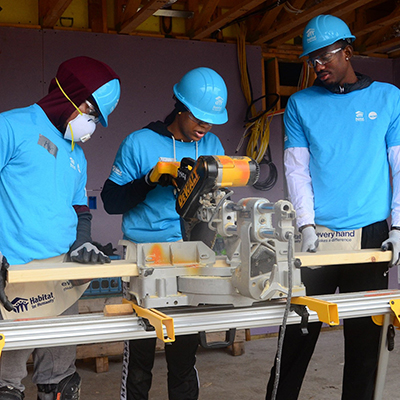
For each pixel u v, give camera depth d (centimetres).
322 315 142
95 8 406
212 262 158
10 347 131
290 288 137
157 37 420
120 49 410
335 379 337
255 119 436
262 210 139
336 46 218
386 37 469
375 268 220
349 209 223
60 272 145
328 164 226
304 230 222
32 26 388
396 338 425
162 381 340
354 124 223
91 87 171
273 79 458
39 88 389
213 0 391
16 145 163
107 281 362
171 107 423
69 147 182
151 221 218
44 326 134
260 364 372
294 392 229
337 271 232
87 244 168
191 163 174
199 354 397
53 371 185
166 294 147
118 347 360
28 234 167
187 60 428
